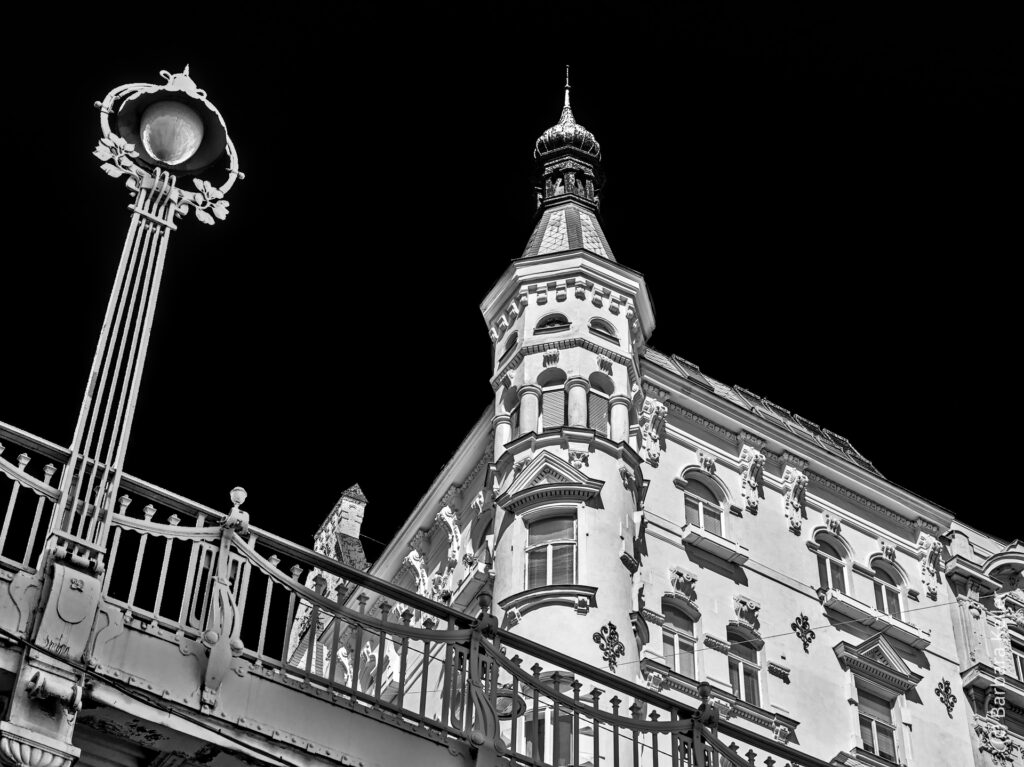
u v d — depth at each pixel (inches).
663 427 1344.7
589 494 1190.3
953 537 1497.3
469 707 613.0
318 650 1524.4
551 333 1317.7
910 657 1362.0
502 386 1321.4
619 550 1174.3
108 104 650.8
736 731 685.9
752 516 1346.0
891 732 1299.2
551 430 1234.6
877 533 1433.3
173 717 536.4
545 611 1120.2
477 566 1298.0
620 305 1358.3
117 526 563.2
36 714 507.2
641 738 1039.6
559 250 1405.0
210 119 665.0
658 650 1181.1
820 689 1268.5
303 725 565.9
